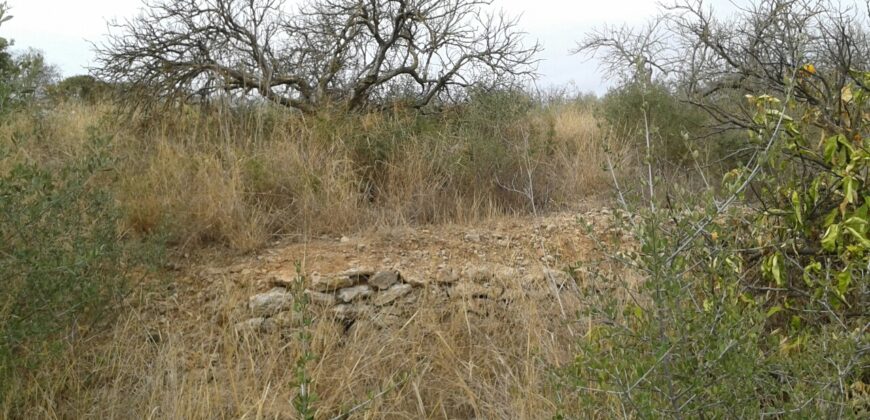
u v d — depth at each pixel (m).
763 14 5.54
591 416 2.52
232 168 4.93
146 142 5.61
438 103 7.93
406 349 3.50
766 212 3.14
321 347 3.42
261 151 5.37
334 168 5.24
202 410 2.88
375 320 3.66
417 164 5.54
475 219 5.15
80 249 3.13
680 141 6.37
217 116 5.91
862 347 2.42
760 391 2.55
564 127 7.43
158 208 4.43
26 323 2.87
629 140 6.43
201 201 4.61
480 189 5.62
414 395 3.25
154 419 2.96
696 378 2.10
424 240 4.64
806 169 3.23
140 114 6.41
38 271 2.90
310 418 2.28
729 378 2.18
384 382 3.21
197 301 3.81
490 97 6.96
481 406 3.15
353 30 7.68
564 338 3.47
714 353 2.14
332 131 5.81
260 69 6.93
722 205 2.44
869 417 2.40
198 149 5.47
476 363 3.48
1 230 2.94
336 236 4.77
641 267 2.41
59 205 3.17
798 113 3.43
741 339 2.22
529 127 6.91
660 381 2.16
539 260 4.29
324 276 3.91
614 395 2.30
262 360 3.35
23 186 3.10
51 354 2.96
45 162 4.94
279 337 3.51
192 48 7.12
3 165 4.11
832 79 3.62
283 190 5.07
